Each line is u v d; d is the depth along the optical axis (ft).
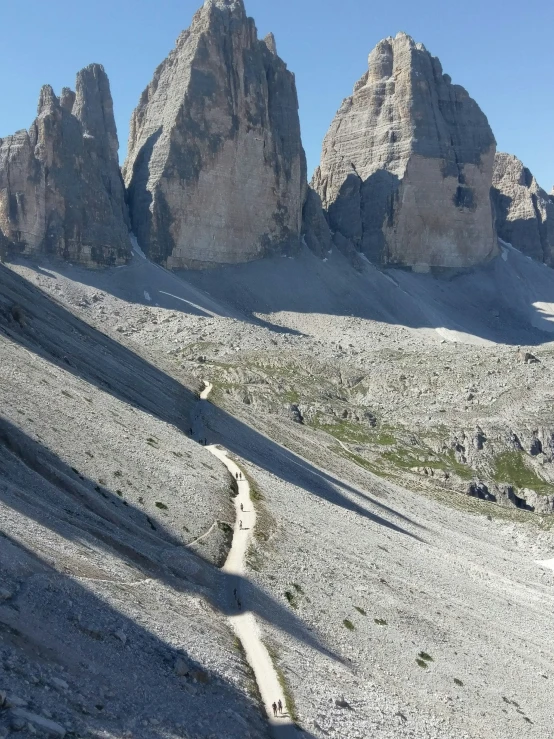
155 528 236.43
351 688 187.52
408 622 260.62
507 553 505.66
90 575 162.50
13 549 149.79
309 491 432.66
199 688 145.07
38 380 305.73
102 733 110.42
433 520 536.83
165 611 170.30
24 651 120.47
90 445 268.21
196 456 348.38
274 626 201.16
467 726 200.64
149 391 474.90
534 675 266.36
